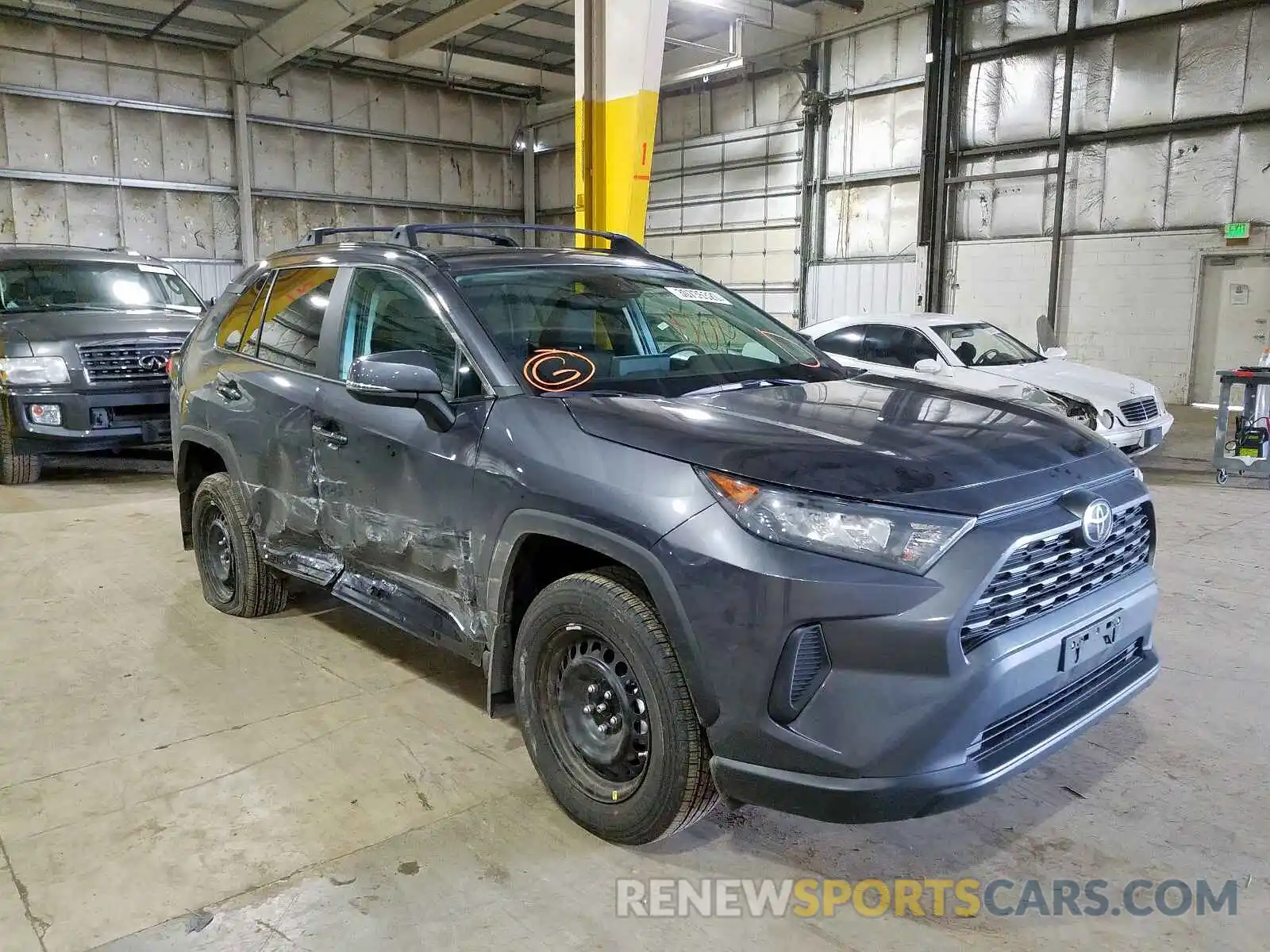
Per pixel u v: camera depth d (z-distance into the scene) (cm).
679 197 1939
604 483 226
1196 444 942
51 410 696
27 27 1559
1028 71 1394
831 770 198
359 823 251
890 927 210
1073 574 222
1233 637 394
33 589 459
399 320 307
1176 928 210
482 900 219
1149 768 283
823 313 1716
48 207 1611
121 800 263
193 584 468
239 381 377
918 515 198
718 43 1784
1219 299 1262
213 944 203
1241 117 1205
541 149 2161
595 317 305
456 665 362
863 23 1573
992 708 200
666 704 216
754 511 203
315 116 1880
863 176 1616
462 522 268
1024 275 1436
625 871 230
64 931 208
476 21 1588
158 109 1692
